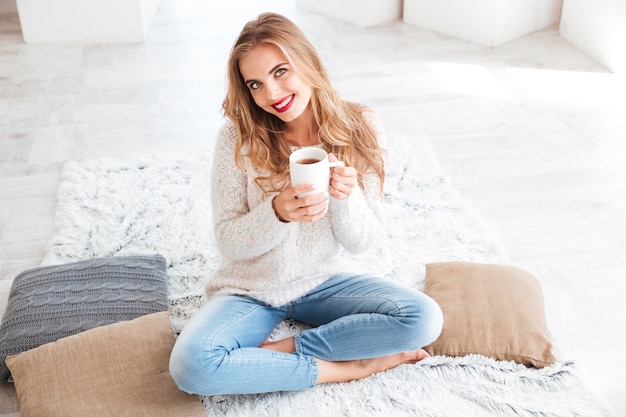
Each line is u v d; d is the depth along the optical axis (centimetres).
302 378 178
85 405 171
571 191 263
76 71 365
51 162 288
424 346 191
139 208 255
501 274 204
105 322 195
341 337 181
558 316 206
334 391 183
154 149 295
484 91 335
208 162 282
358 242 180
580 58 362
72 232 244
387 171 272
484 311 194
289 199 158
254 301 185
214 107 329
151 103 333
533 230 244
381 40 393
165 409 171
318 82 170
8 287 224
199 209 254
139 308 201
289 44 164
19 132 309
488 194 263
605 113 313
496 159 284
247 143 178
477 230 240
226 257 181
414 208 252
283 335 201
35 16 390
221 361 167
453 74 352
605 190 263
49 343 183
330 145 180
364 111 188
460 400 179
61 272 210
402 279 220
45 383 174
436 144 295
